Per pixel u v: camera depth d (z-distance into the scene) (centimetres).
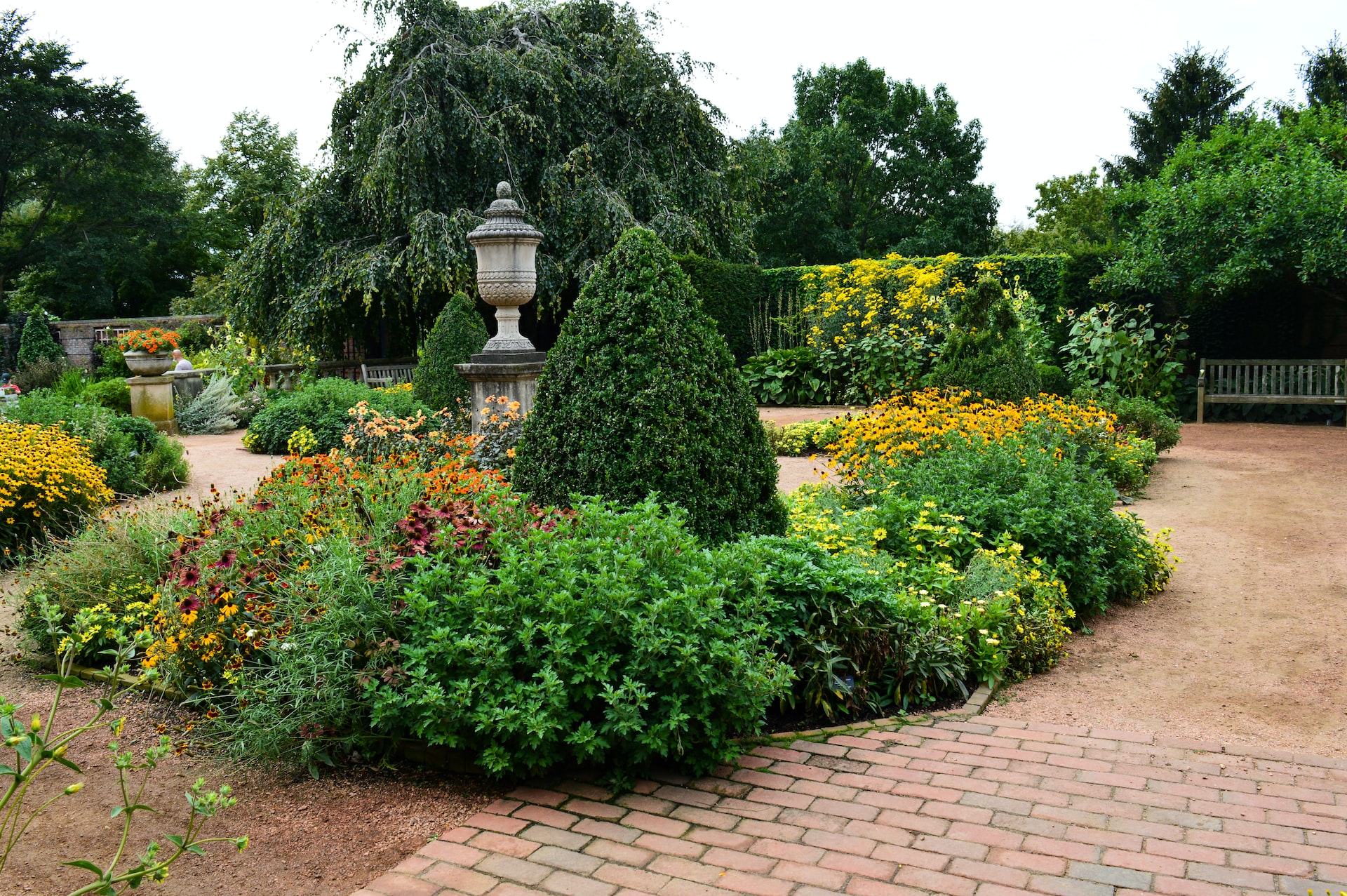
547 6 1816
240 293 1628
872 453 634
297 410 1098
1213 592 501
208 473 940
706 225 1711
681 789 274
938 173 3316
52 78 3011
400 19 1580
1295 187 1078
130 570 400
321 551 338
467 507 365
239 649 320
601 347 422
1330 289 1200
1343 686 364
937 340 1448
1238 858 229
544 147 1609
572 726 280
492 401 805
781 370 1530
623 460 406
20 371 2075
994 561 436
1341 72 2172
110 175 3166
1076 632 448
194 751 302
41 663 387
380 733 293
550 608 281
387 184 1460
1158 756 301
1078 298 1332
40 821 253
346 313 1628
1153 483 816
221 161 3241
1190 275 1205
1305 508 692
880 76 3497
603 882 220
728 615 327
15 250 3209
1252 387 1209
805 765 293
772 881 219
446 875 224
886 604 356
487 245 848
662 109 1680
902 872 223
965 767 291
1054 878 219
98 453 827
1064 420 765
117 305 3519
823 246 3164
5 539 568
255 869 230
